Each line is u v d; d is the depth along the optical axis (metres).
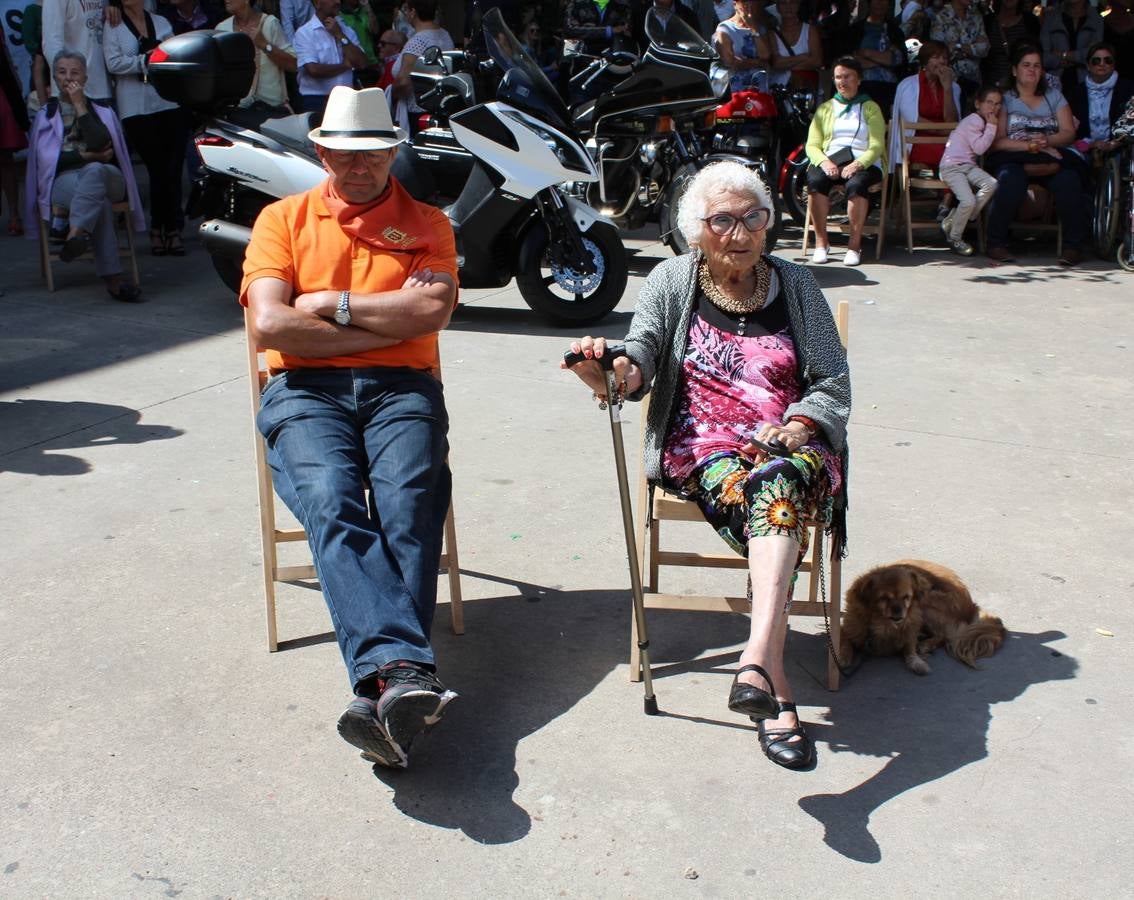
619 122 8.82
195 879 2.68
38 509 4.63
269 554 3.58
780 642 3.13
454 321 7.55
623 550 4.32
